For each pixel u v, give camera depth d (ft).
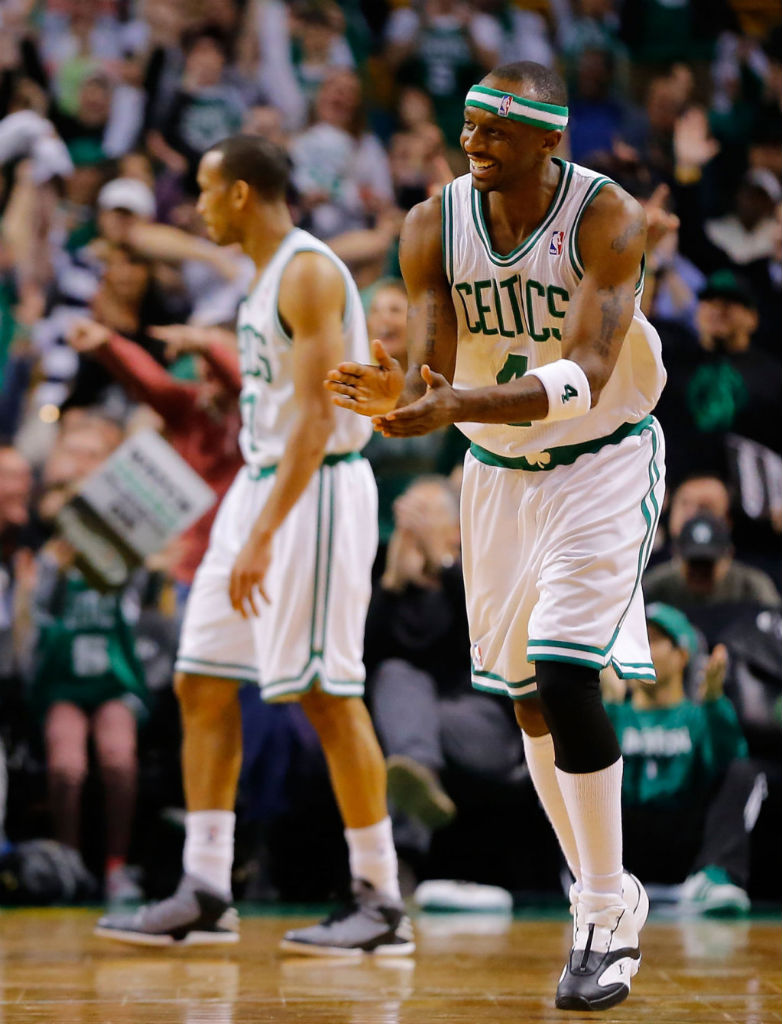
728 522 48.83
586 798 20.61
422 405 17.98
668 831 41.11
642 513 21.38
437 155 62.03
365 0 69.67
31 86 60.59
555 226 20.48
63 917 36.96
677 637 41.04
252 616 29.96
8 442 53.52
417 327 21.47
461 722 42.29
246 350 30.09
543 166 20.44
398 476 48.70
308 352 28.71
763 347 57.36
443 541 43.68
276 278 29.25
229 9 64.13
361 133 61.87
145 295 53.57
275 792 42.19
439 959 28.02
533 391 18.74
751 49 69.41
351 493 29.25
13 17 63.72
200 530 46.09
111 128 60.95
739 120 67.77
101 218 54.39
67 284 55.98
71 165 59.77
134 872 42.19
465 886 40.22
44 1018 20.15
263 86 63.26
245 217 29.94
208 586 30.22
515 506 21.97
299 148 60.18
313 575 28.71
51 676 42.93
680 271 58.70
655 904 40.88
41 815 43.19
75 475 46.26
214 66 62.03
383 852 29.01
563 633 20.38
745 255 61.46
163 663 44.21
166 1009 21.13
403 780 40.68
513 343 21.38
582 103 65.16
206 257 54.60
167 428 45.98
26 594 43.68
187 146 60.29
